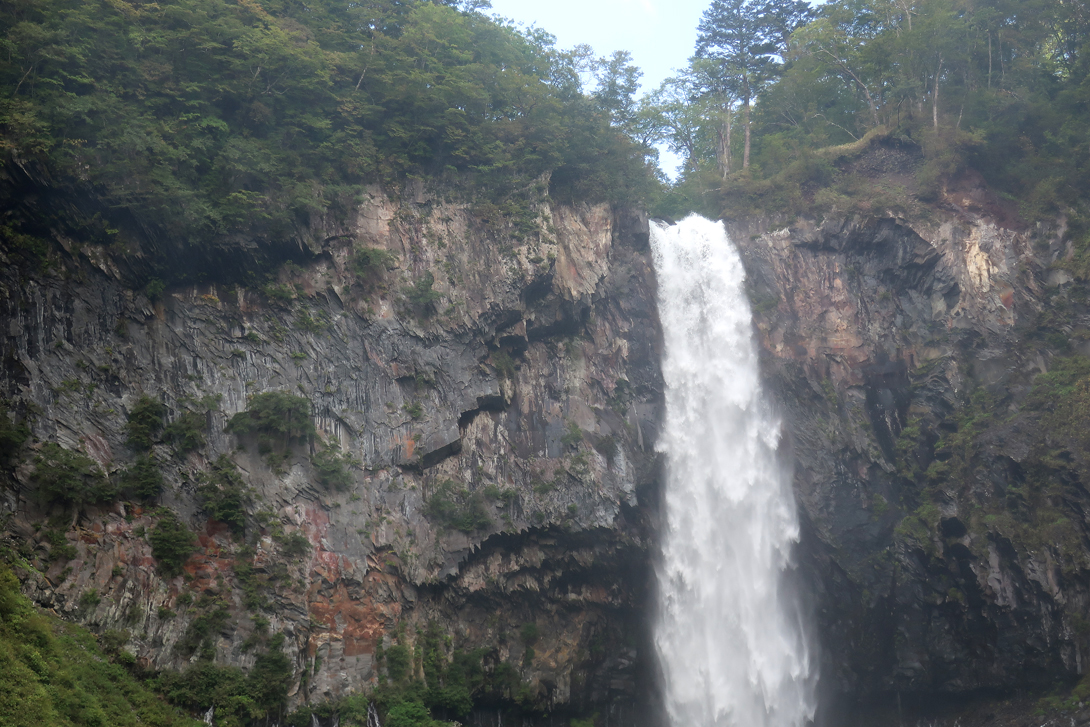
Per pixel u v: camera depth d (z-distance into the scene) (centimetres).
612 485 4838
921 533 4984
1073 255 5284
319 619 3928
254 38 4612
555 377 5019
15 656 2930
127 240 3997
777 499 5209
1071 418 4781
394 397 4503
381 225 4775
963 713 4844
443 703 4100
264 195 4359
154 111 4341
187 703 3434
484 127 5300
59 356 3725
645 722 4766
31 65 4003
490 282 4884
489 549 4491
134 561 3575
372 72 5119
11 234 3712
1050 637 4569
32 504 3441
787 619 5094
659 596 4928
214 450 3972
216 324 4178
